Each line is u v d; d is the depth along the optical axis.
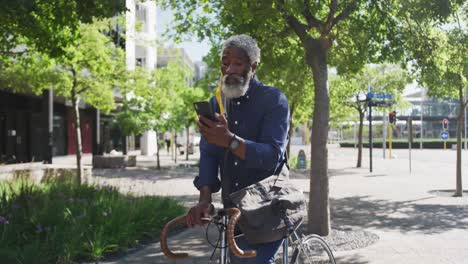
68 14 7.23
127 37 16.52
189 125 28.75
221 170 2.38
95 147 27.84
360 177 18.89
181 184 15.90
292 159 26.95
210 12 9.62
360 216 9.39
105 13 6.99
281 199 2.25
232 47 2.20
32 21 7.13
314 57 7.26
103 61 13.70
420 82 8.97
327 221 7.28
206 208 2.29
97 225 6.50
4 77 13.88
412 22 8.48
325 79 7.24
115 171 22.16
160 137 54.09
